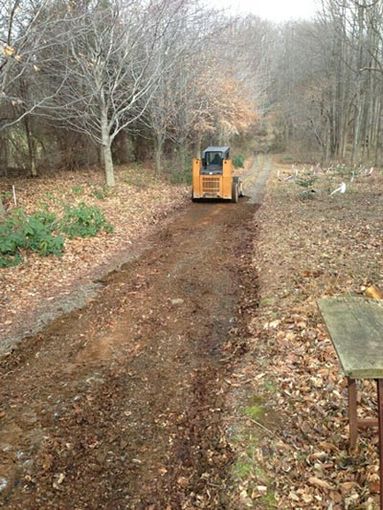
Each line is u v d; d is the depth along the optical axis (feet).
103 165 73.56
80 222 36.45
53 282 25.96
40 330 19.93
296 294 21.31
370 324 9.86
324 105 119.14
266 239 34.01
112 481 11.28
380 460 8.56
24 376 16.26
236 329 19.36
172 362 16.96
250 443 11.82
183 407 14.11
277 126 175.42
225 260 30.12
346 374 7.99
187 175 70.38
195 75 71.61
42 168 66.85
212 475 11.16
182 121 71.97
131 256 31.63
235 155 126.21
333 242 30.50
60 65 51.13
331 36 109.50
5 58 32.04
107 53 50.57
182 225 41.98
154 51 55.67
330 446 11.47
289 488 10.34
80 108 56.29
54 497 10.84
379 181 68.28
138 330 19.77
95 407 14.32
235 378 15.23
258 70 133.18
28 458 12.13
